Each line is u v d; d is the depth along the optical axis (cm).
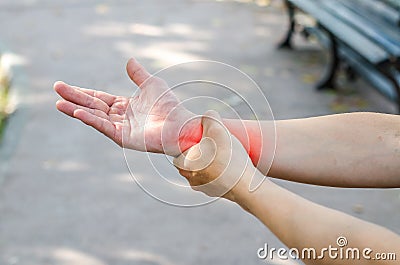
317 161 144
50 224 400
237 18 826
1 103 589
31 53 716
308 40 733
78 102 141
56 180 452
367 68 561
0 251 375
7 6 901
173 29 784
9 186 445
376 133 145
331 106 570
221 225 392
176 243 377
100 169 465
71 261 366
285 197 116
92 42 744
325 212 114
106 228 394
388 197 421
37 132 527
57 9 880
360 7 596
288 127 147
